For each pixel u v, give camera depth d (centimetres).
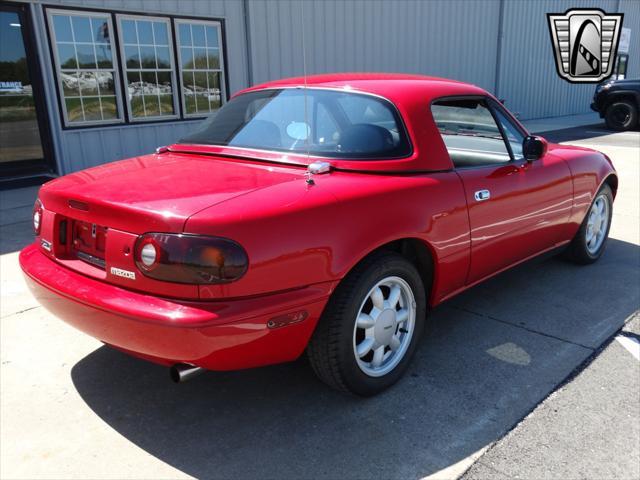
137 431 251
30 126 792
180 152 322
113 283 229
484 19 1617
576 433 249
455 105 327
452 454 235
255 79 1038
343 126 285
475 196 311
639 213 654
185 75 939
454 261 306
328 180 256
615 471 226
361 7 1219
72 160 829
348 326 249
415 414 264
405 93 302
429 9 1412
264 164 281
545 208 380
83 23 805
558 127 1733
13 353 318
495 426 254
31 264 271
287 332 230
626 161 1036
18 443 242
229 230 211
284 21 1063
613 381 292
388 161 278
